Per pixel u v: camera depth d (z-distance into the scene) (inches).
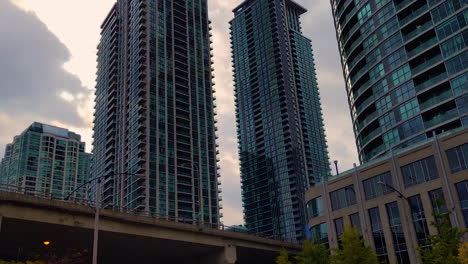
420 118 2977.4
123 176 6732.3
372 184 2463.1
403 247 2237.9
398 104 3139.8
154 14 7696.9
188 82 7588.6
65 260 2053.4
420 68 3058.6
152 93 7022.6
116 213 2060.8
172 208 6412.4
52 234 2017.7
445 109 2898.6
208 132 7485.2
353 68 3646.7
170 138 6899.6
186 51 7854.3
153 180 6417.3
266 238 2817.4
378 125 3336.6
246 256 2984.7
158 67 7298.2
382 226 2353.6
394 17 3324.3
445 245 1309.1
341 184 2625.5
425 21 3149.6
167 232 2289.6
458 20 2930.6
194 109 7470.5
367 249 1606.8
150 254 2559.1
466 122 2731.3
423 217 2187.5
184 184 6678.2
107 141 7396.7
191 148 7086.6
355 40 3708.2
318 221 2701.8
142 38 7411.4
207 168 7160.4
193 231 2395.4
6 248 2182.6
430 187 2188.7
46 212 1847.9
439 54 3002.0
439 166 2183.8
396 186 2338.8
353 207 2517.2
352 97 3681.1
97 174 7500.0
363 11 3622.0
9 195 1737.2
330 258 1700.3
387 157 2428.6
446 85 2908.5
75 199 1957.4
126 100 7293.3
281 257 1914.4
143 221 2161.7
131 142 6811.0
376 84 3363.7
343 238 1651.1
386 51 3329.2
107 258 2564.0
